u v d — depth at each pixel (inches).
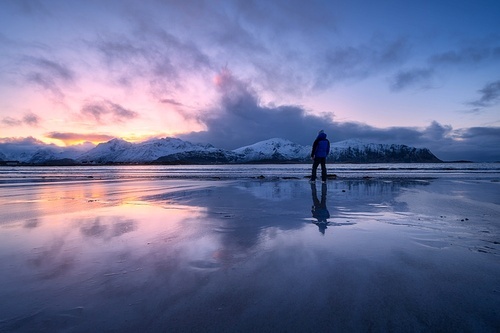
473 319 92.0
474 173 1090.1
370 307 98.9
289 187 509.7
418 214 253.9
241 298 105.7
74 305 102.0
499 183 582.6
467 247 161.9
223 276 124.6
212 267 134.8
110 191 475.2
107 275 126.5
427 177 805.9
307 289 112.1
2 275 127.0
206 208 292.4
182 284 117.3
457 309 97.7
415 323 89.9
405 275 124.3
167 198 374.0
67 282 119.9
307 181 657.6
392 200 339.6
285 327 88.4
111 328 88.6
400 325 88.9
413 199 347.6
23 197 408.2
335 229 202.2
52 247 166.4
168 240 178.5
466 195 384.2
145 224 222.7
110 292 111.1
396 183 588.7
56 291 112.1
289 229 202.8
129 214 264.8
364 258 144.6
